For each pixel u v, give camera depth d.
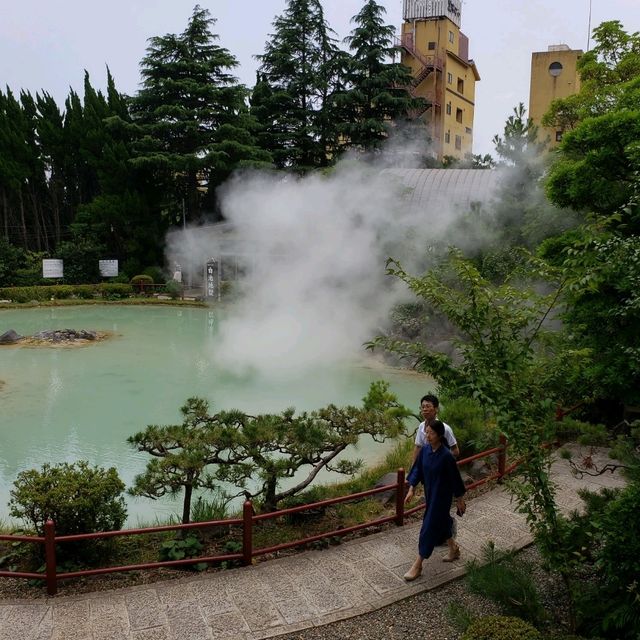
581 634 3.80
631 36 15.27
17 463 9.06
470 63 44.12
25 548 5.64
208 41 37.56
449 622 4.10
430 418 4.88
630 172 8.19
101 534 4.84
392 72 35.44
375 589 4.84
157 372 15.42
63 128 39.34
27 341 19.52
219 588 4.88
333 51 38.81
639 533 3.73
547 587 4.68
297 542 5.39
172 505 7.60
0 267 32.59
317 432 6.15
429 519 4.85
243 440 5.86
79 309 29.27
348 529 5.66
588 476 7.22
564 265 4.35
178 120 35.34
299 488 6.47
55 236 39.91
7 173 35.66
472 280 4.18
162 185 38.41
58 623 4.40
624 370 7.40
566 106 17.27
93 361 16.72
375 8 35.53
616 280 5.43
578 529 4.10
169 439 5.97
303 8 38.22
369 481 7.72
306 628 4.34
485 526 5.95
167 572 5.21
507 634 3.41
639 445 6.32
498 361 4.04
